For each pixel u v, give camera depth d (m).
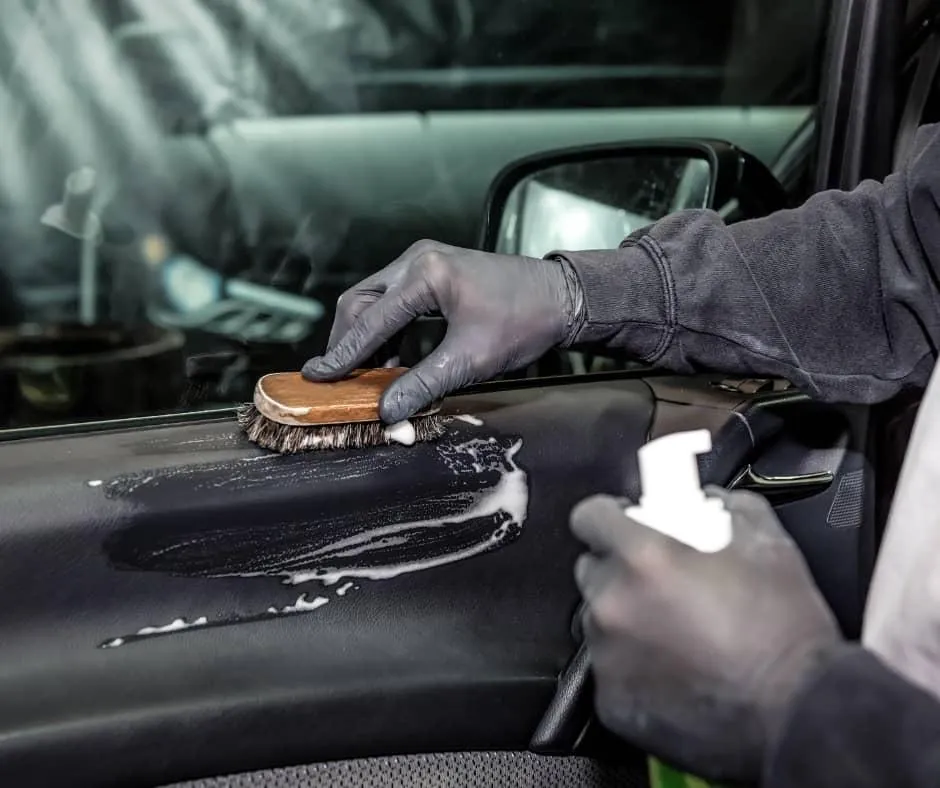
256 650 0.81
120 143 1.49
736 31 1.65
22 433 0.83
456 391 0.96
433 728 0.85
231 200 1.53
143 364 1.16
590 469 0.91
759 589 0.48
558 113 1.69
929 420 0.52
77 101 1.47
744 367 0.78
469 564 0.88
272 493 0.79
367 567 0.84
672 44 1.67
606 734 0.88
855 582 1.03
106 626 0.77
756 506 0.54
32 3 1.43
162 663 0.78
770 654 0.46
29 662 0.75
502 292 0.77
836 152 1.08
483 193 1.60
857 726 0.41
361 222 1.55
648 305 0.77
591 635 0.52
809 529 1.01
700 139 1.17
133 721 0.75
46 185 1.46
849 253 0.76
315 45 1.60
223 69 1.55
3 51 1.42
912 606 0.47
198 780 0.79
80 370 1.11
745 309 0.76
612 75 1.68
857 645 0.46
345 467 0.81
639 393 0.99
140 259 1.47
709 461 0.92
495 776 0.88
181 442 0.81
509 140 1.65
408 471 0.83
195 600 0.79
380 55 1.64
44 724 0.73
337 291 1.50
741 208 1.14
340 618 0.84
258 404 0.80
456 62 1.67
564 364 1.15
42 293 1.44
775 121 1.62
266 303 1.46
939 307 0.73
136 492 0.75
